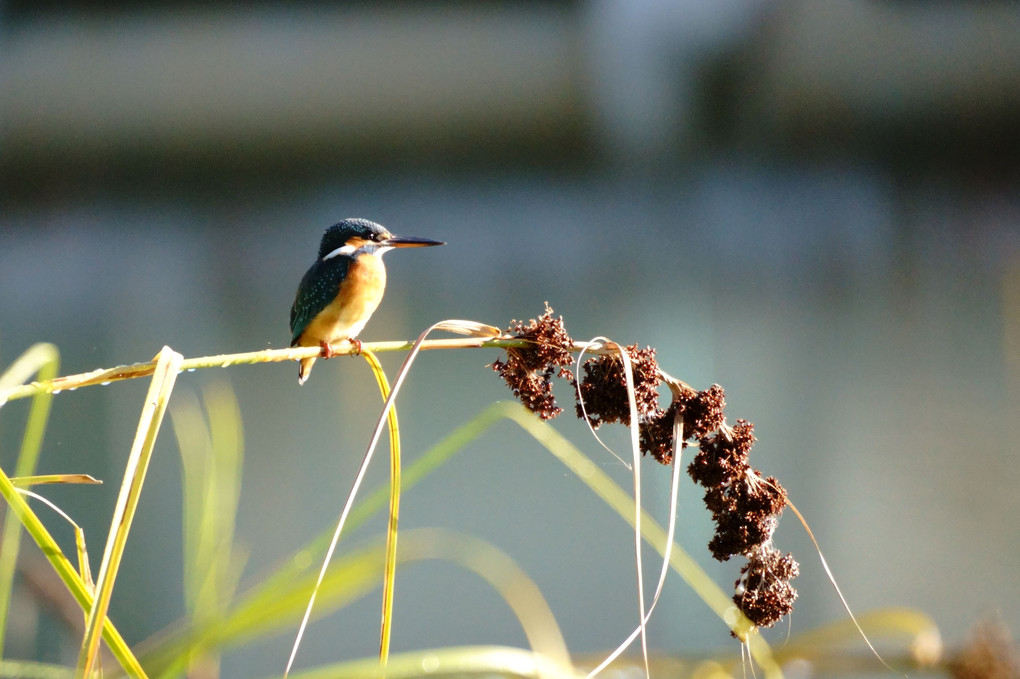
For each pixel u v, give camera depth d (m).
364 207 14.62
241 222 14.56
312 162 14.19
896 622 5.81
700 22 12.60
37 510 11.11
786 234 14.59
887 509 11.79
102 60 12.52
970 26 12.52
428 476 12.04
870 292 14.35
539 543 11.72
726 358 13.64
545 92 13.41
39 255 14.08
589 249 14.48
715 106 13.79
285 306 14.27
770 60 12.97
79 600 3.00
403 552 4.53
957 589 11.01
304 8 12.22
